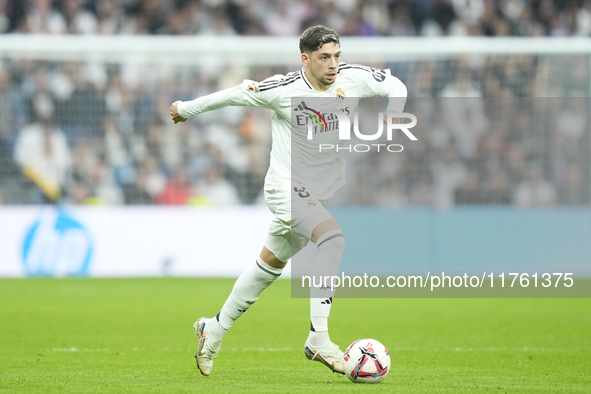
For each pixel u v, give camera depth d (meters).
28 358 22.11
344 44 48.22
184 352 23.56
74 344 25.27
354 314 34.50
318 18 68.88
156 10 67.94
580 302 39.16
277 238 18.25
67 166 54.12
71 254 49.34
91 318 32.12
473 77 56.56
